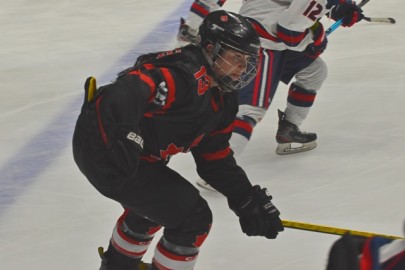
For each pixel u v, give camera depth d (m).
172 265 5.43
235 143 7.73
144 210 5.35
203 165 5.61
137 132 4.66
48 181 8.31
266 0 7.81
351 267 3.23
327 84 11.43
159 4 16.17
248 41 5.05
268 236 5.65
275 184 8.26
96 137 4.76
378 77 11.66
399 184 8.15
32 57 12.77
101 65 12.41
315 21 7.75
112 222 7.35
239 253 6.71
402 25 14.43
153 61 5.09
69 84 11.50
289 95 8.91
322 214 7.52
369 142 9.34
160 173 5.30
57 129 9.84
